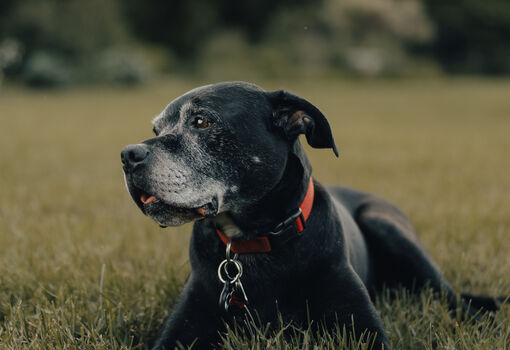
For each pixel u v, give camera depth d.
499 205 5.88
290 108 3.00
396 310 3.30
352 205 4.10
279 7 48.06
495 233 4.85
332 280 2.91
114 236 4.84
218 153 2.84
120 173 8.23
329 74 40.97
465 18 54.44
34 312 3.39
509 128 14.78
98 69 33.34
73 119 16.47
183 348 2.81
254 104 2.95
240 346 2.72
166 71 39.66
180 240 4.78
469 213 5.47
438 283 3.65
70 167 8.66
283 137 3.00
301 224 2.90
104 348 2.78
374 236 3.75
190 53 44.66
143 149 2.70
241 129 2.87
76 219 5.42
